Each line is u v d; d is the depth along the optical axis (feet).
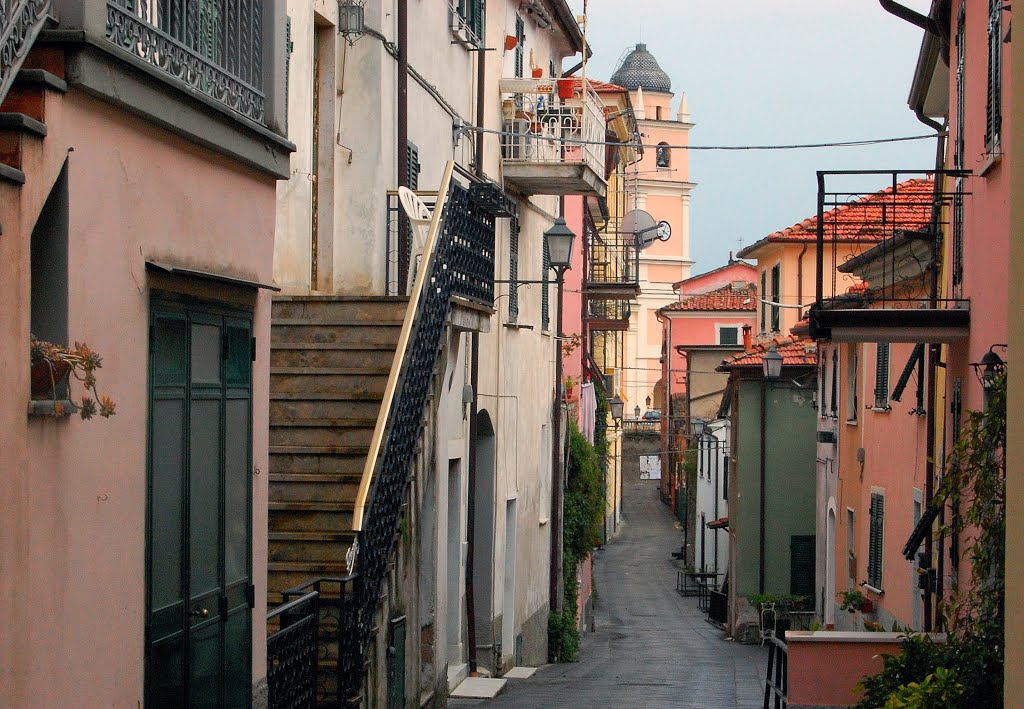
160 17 26.05
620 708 58.65
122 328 24.48
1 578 20.10
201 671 28.30
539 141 85.10
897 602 66.95
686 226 359.87
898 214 82.74
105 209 23.73
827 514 94.68
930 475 55.52
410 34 61.57
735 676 80.02
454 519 65.92
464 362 65.46
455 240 50.83
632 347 346.33
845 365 86.17
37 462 21.25
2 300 20.06
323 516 40.86
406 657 44.52
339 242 55.62
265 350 32.45
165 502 26.48
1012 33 27.66
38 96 21.52
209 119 27.81
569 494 110.73
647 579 178.91
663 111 370.53
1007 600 27.04
